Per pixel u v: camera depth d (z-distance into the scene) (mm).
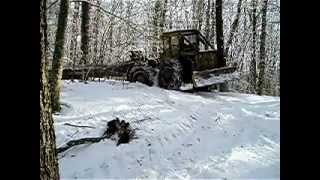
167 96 11734
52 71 8883
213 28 24828
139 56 15391
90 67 14586
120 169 7004
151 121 9047
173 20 26734
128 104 10070
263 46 22016
